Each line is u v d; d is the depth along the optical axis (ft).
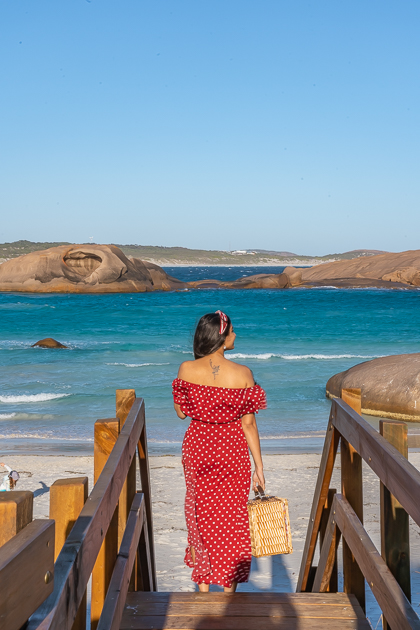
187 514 10.98
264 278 296.51
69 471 28.84
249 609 10.01
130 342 96.78
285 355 78.48
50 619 3.69
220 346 10.95
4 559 3.25
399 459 6.60
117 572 7.88
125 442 8.72
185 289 278.26
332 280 322.75
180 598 10.44
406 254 339.16
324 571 10.93
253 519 10.46
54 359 75.72
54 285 233.96
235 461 10.82
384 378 45.06
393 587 6.87
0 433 40.16
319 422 43.60
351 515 9.46
